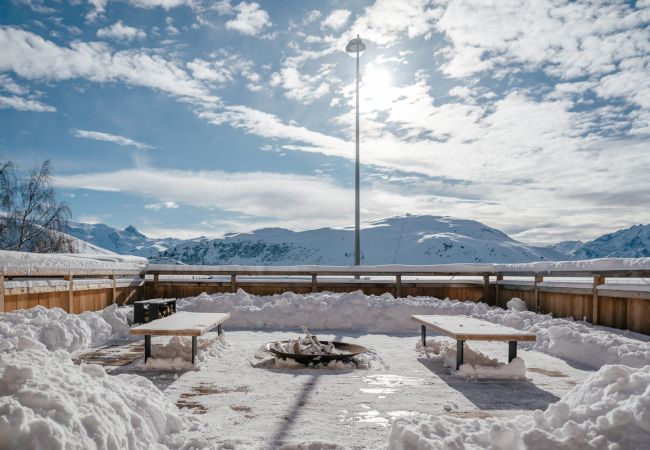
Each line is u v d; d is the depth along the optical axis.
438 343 6.44
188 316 6.10
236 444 2.93
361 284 11.05
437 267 10.85
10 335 5.26
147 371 5.07
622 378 2.92
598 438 2.47
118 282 10.02
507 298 10.42
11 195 18.09
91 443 2.15
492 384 4.65
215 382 4.62
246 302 9.62
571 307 8.09
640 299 6.46
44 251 18.45
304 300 9.30
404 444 2.56
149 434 2.71
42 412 2.13
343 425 3.37
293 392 4.27
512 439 2.57
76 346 6.20
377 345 6.95
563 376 5.02
